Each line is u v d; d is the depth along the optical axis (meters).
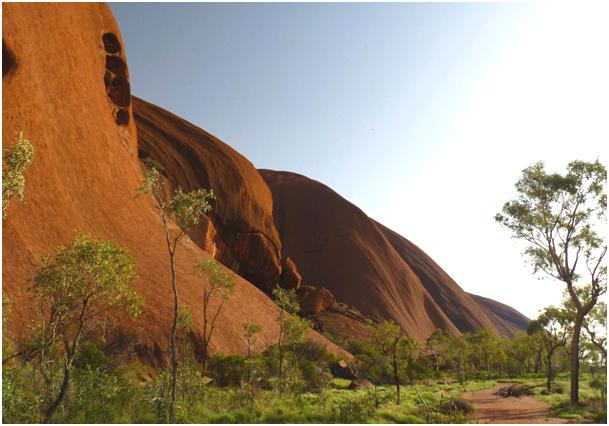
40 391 12.05
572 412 22.14
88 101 44.69
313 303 91.06
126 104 59.38
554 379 54.06
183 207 15.55
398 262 146.50
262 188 97.88
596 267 26.27
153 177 16.05
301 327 31.73
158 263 37.97
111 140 47.94
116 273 11.95
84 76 45.56
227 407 17.61
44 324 11.96
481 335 77.00
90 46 51.34
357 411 17.19
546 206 27.44
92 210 35.66
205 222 65.19
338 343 72.56
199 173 79.31
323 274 125.31
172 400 14.12
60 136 35.56
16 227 25.34
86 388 12.85
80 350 18.16
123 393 14.26
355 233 139.25
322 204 145.50
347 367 45.22
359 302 117.50
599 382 31.20
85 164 38.31
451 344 74.56
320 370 36.53
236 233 80.56
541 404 27.75
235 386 25.02
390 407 20.41
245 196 85.94
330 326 88.00
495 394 36.19
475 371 68.31
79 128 39.91
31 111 30.95
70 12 46.22
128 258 12.24
